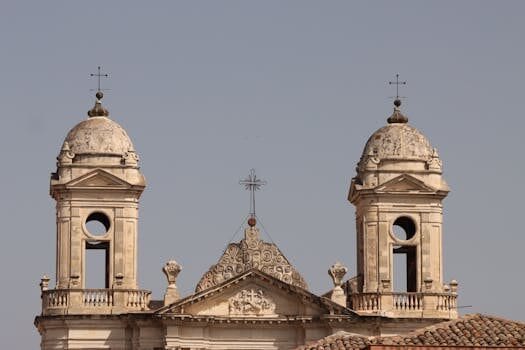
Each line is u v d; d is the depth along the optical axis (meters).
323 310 182.00
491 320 126.50
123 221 183.75
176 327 180.38
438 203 186.50
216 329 182.00
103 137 184.88
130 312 181.38
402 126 188.62
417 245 185.62
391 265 185.00
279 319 182.00
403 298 184.38
